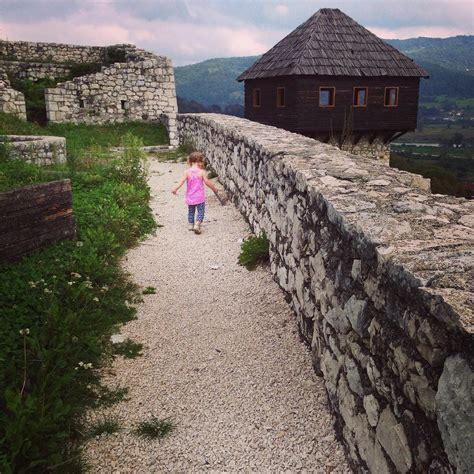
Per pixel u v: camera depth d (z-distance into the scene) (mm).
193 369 3836
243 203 7703
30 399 2916
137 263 6121
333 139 25703
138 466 2854
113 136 19359
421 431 1869
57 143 11625
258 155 6297
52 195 5609
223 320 4617
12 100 18375
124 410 3352
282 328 4336
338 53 24531
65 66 23375
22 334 3721
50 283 4820
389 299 2141
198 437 3078
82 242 5973
